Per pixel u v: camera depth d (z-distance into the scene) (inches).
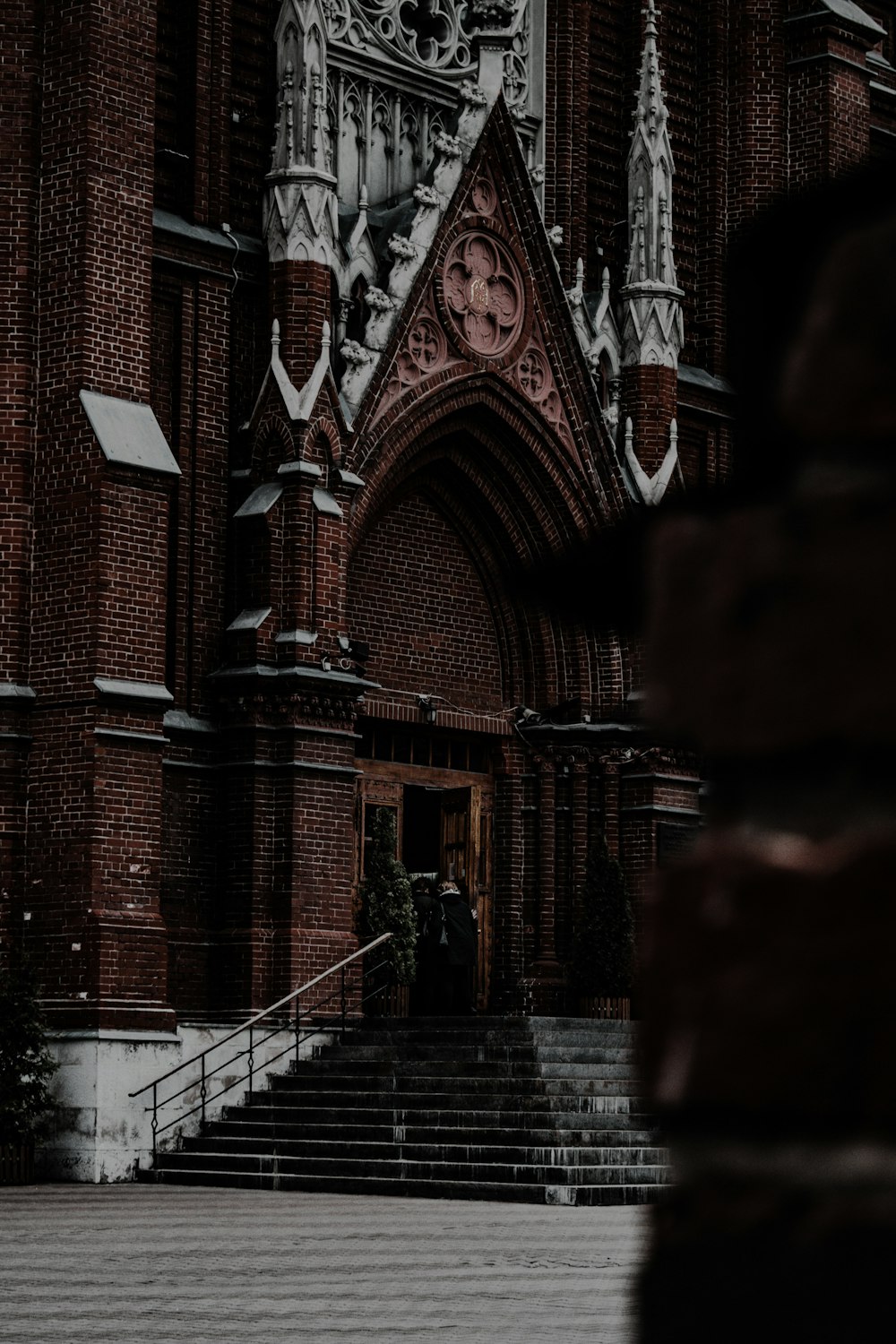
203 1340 393.4
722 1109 36.3
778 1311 35.0
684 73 1368.1
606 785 1235.2
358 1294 478.9
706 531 39.1
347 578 1163.3
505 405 1186.0
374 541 1178.6
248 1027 951.0
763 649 37.9
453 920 1099.9
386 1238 632.4
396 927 1074.7
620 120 1330.0
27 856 959.6
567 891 1230.9
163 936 952.9
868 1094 35.1
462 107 1178.6
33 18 995.3
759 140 1368.1
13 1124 884.0
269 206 1095.6
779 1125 35.9
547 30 1290.6
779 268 38.8
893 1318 34.0
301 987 1001.5
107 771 950.4
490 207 1179.9
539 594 42.1
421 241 1144.8
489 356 1175.0
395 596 1188.5
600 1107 898.7
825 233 38.3
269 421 1070.4
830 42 1369.3
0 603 970.1
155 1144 924.6
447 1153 855.7
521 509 1219.2
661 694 39.3
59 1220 697.6
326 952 1029.2
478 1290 487.2
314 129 1097.4
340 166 1175.6
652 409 1254.9
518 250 1192.2
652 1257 37.1
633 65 1334.9
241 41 1114.7
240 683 1033.5
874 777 37.0
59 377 980.6
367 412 1109.7
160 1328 412.5
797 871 36.4
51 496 976.3
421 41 1229.1
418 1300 466.0
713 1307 35.8
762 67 1373.0
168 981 1007.6
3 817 955.3
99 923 932.0
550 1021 973.2
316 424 1072.8
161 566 978.7
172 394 1059.3
